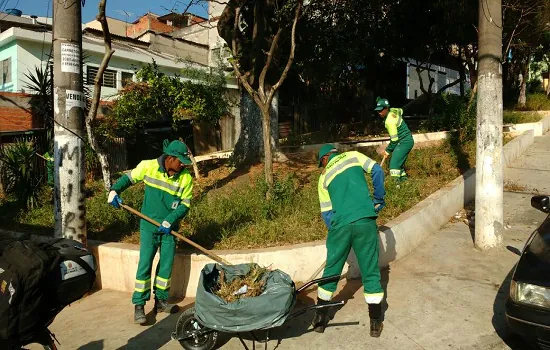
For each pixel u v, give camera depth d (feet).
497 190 18.62
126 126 32.37
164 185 15.21
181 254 16.78
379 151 35.35
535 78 93.30
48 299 9.89
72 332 14.67
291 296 11.96
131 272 17.39
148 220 14.88
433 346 12.59
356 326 13.76
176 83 31.35
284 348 12.85
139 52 58.90
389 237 17.85
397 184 23.79
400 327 13.56
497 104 18.53
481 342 12.66
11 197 28.68
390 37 48.62
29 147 28.25
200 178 29.96
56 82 17.71
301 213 20.22
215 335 12.79
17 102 43.78
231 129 53.57
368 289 13.07
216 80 44.73
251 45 29.55
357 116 59.36
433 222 21.49
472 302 14.79
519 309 11.34
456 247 19.53
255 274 12.83
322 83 54.24
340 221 12.98
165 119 45.34
